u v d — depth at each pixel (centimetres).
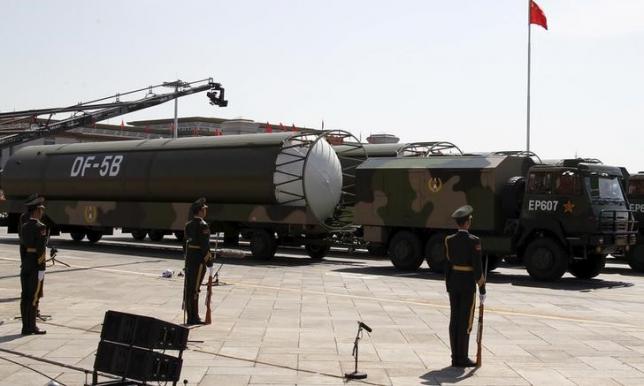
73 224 3005
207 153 2561
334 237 2502
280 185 2352
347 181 2725
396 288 1681
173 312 1248
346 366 844
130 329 632
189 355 891
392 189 2209
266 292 1563
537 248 1948
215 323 1144
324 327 1120
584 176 1908
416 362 875
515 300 1525
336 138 2956
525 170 2138
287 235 2469
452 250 866
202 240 1133
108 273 1908
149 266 2125
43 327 1073
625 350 970
